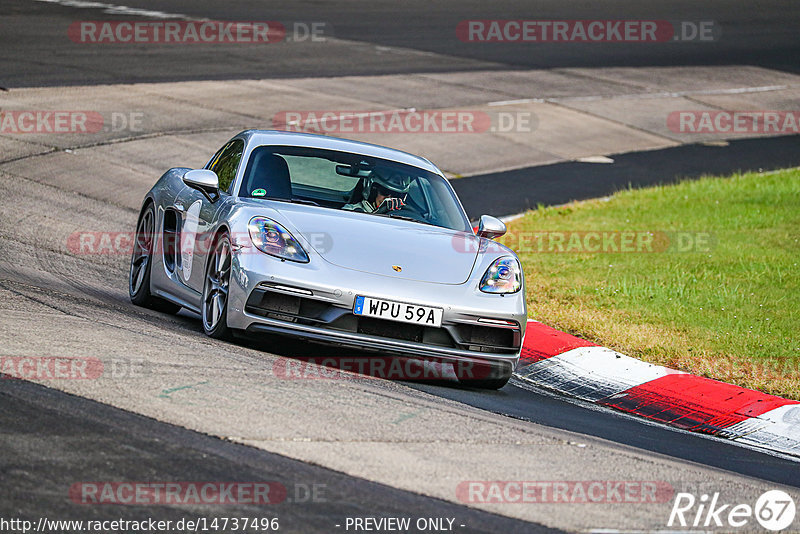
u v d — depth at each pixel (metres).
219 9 104.88
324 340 23.05
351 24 104.38
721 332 32.44
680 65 100.25
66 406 17.09
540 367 28.95
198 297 26.39
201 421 17.27
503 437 19.42
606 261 41.91
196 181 26.23
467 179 57.88
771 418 25.56
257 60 81.44
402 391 22.34
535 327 31.97
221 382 19.78
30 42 77.38
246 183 26.69
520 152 65.44
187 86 69.19
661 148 71.62
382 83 78.44
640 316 34.06
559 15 120.12
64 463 14.71
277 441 16.84
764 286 38.22
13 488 13.68
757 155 71.50
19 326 21.80
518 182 58.38
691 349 30.62
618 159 67.06
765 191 57.41
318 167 27.69
